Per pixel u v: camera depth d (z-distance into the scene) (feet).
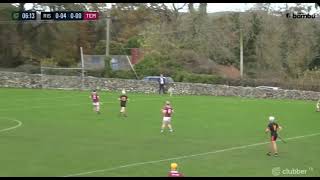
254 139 318.45
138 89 645.51
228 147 288.92
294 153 278.46
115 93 617.21
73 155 251.60
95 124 360.69
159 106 490.90
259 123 395.75
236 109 499.51
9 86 623.77
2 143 277.64
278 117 444.96
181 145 289.74
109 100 529.86
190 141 303.89
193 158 255.29
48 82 631.15
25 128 332.19
